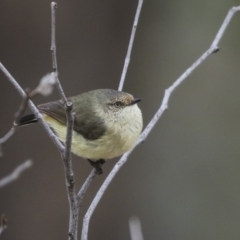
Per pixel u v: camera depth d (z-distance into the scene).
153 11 14.67
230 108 15.02
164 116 15.02
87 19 13.76
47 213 13.80
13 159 13.46
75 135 9.01
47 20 13.35
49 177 13.67
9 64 13.30
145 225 14.77
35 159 13.58
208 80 15.12
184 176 14.95
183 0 14.81
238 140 14.95
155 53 14.66
